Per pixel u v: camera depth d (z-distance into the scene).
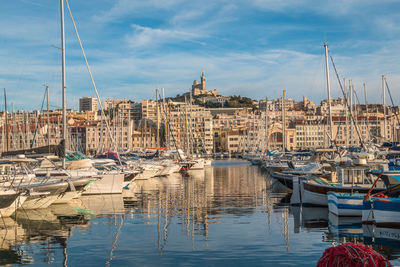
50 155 35.72
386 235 23.86
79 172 41.31
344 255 8.44
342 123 192.88
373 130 157.00
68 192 37.00
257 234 24.69
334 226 26.69
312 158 54.81
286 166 69.88
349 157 36.69
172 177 74.38
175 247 21.64
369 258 8.34
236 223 28.23
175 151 100.56
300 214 32.03
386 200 25.39
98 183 44.72
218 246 21.83
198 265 18.50
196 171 94.94
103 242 22.80
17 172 37.84
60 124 152.75
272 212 33.09
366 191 32.12
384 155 48.91
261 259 19.36
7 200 28.83
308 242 22.53
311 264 18.50
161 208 35.22
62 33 41.38
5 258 19.77
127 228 26.53
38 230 25.98
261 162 110.19
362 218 27.11
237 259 19.39
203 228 26.52
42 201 34.16
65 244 22.41
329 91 55.00
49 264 18.84
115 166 51.72
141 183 60.91
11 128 110.81
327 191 33.78
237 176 76.56
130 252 20.75
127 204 37.56
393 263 18.31
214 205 37.09
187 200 40.66
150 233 25.05
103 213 32.41
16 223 28.25
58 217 30.61
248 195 45.31
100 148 98.44
